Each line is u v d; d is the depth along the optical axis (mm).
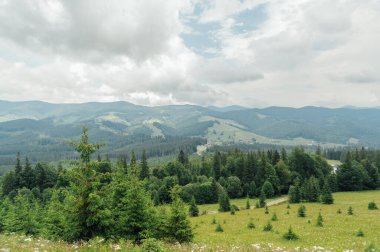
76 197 19000
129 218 22000
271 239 38344
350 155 133000
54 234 21516
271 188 115562
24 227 37469
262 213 72125
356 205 77750
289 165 134125
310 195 92312
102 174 19594
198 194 112000
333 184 117000
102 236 18688
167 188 106812
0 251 11633
